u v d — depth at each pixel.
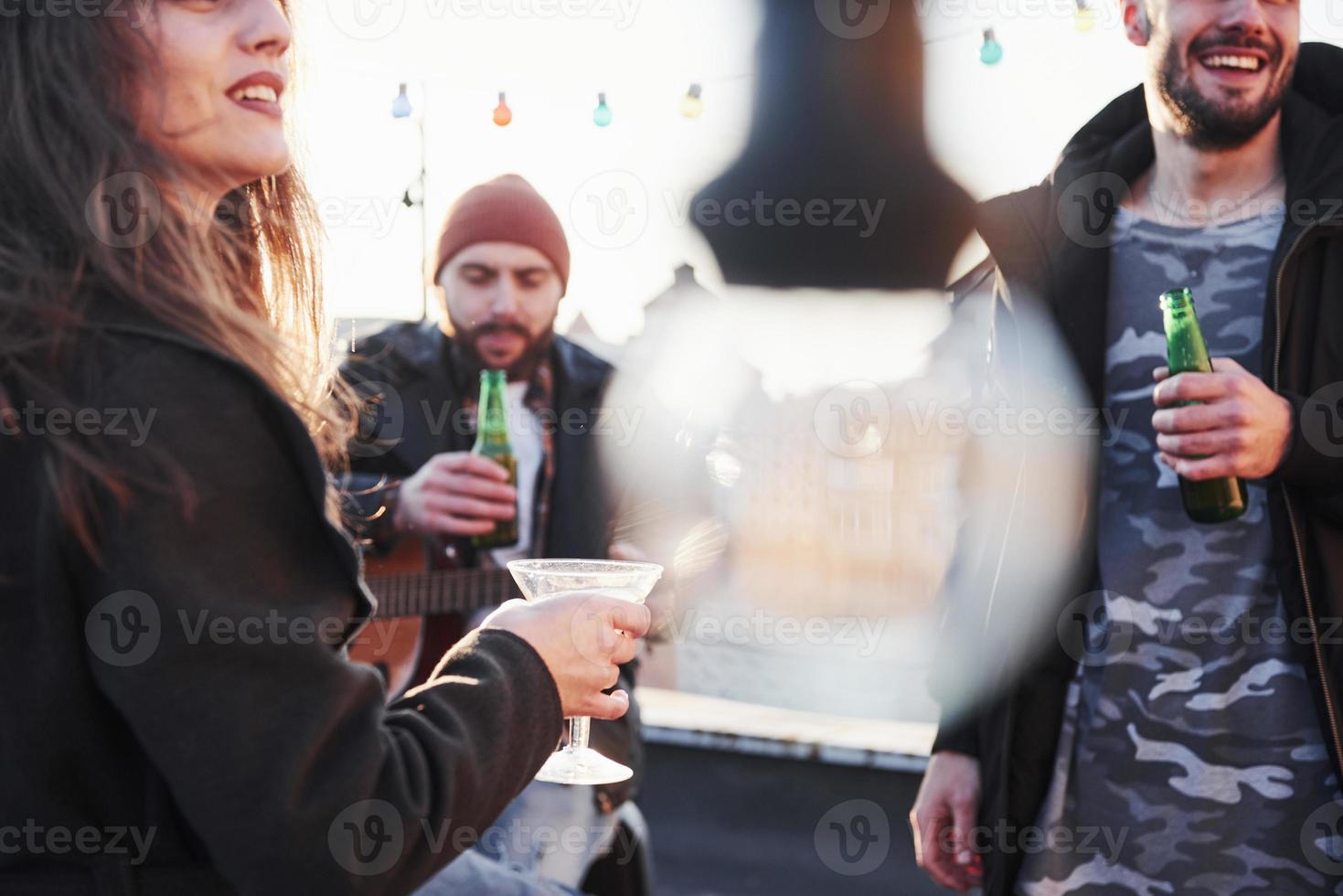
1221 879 1.76
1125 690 1.83
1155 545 1.83
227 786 0.89
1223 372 1.67
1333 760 1.67
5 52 1.05
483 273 2.65
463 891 1.32
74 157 1.02
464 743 0.99
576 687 1.10
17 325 0.95
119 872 0.98
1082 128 1.97
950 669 2.06
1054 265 1.92
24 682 0.96
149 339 0.95
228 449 0.94
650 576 1.32
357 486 2.54
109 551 0.90
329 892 0.90
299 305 1.44
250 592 0.93
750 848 3.84
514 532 2.52
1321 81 1.82
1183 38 1.77
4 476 0.95
